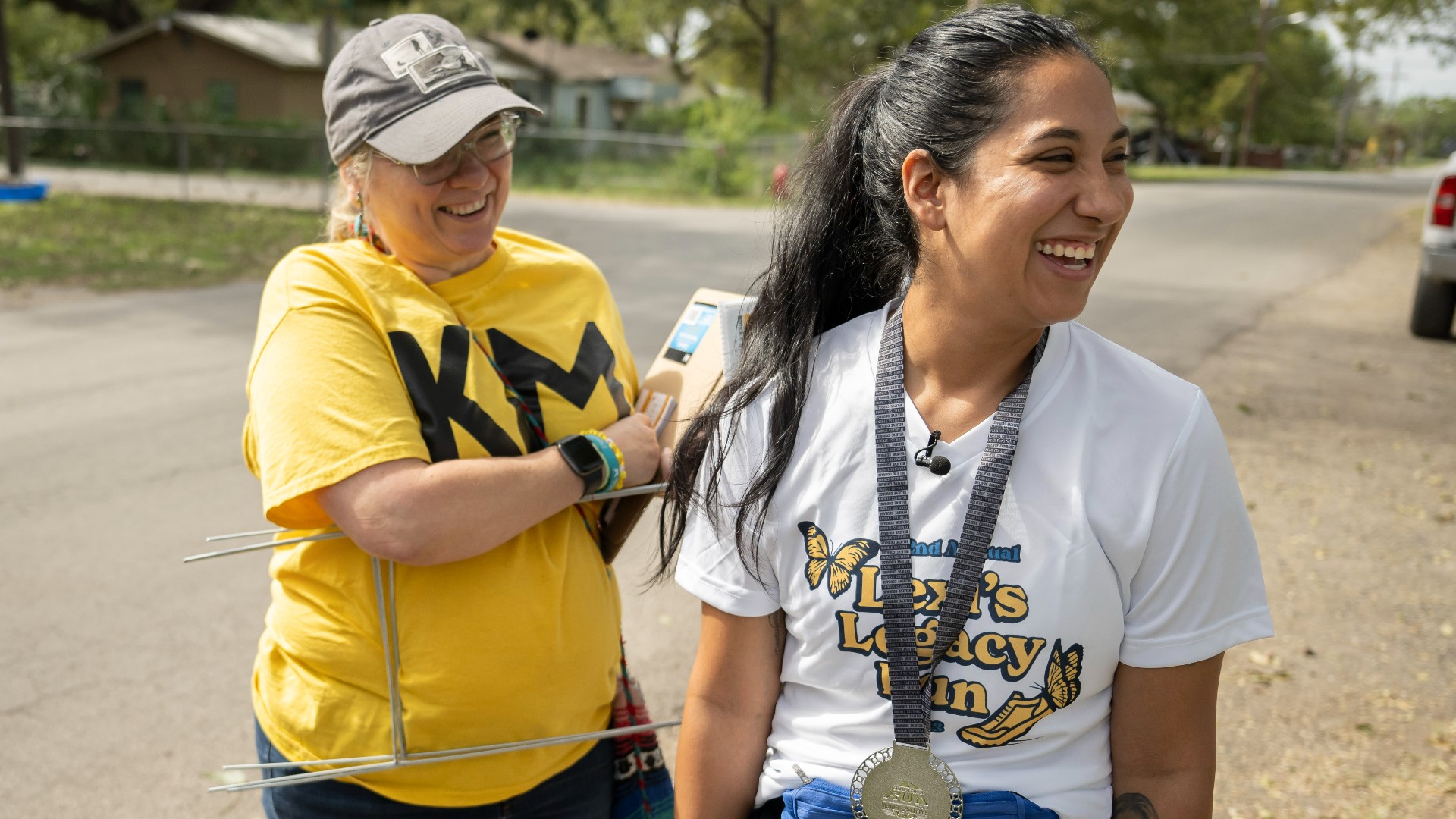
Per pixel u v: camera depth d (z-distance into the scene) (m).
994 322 1.23
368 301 1.67
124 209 17.19
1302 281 11.80
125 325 8.54
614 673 1.86
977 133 1.18
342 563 1.67
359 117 1.66
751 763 1.44
